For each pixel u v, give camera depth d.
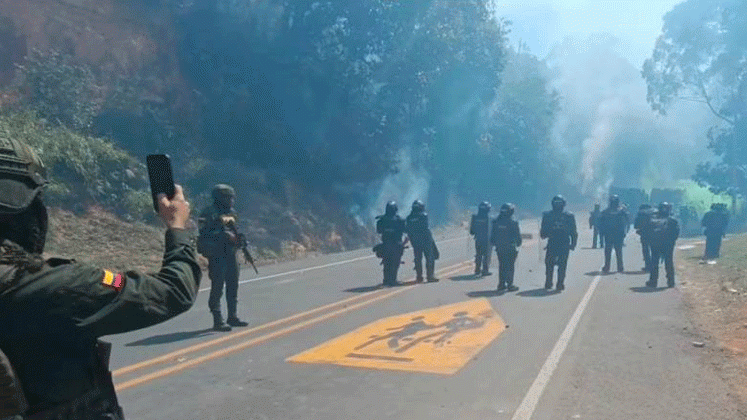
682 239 32.59
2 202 1.46
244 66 28.78
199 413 5.49
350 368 6.99
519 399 5.89
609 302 11.79
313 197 27.86
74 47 22.59
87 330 1.52
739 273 15.56
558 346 8.07
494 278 15.71
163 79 25.61
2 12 20.70
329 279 15.56
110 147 19.92
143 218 18.72
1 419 1.39
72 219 16.95
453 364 7.18
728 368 7.02
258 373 6.77
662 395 6.03
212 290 9.04
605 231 17.41
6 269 1.45
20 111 18.84
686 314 10.50
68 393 1.54
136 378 6.54
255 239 21.73
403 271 17.47
